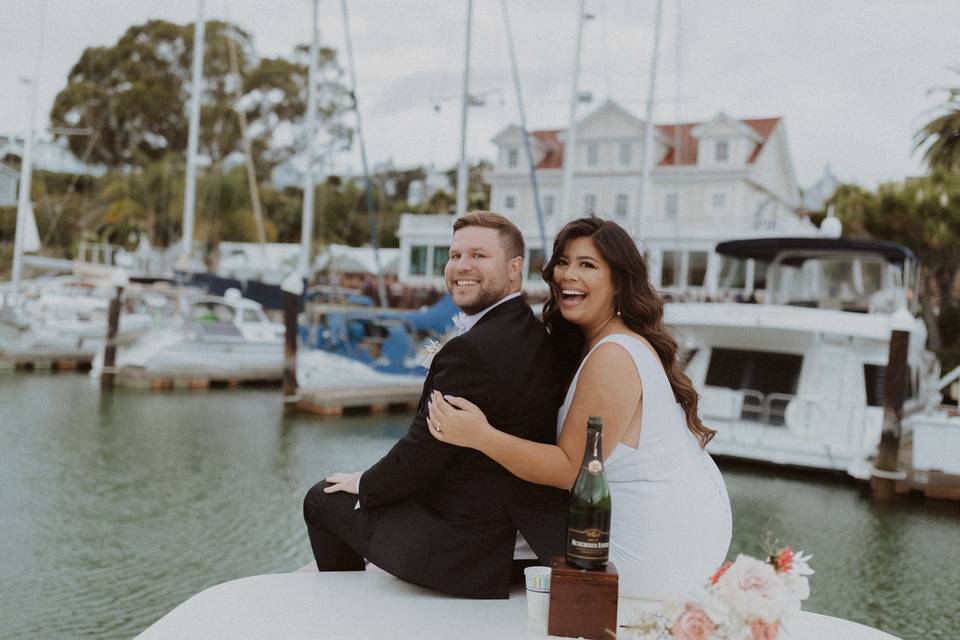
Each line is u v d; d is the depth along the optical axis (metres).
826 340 10.99
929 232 28.62
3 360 18.16
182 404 14.45
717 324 11.03
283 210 46.16
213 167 41.66
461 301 2.41
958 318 28.81
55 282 20.59
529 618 2.01
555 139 39.69
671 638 1.79
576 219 2.47
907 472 9.40
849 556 7.12
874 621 5.62
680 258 28.08
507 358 2.25
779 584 1.74
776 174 40.53
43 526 6.89
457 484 2.30
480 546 2.27
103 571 5.88
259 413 13.94
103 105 46.41
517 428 2.28
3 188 22.41
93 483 8.44
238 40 48.38
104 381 16.20
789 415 10.50
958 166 23.02
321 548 2.52
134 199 40.59
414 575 2.25
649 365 2.28
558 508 2.33
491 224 2.43
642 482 2.27
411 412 15.16
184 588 5.59
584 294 2.39
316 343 16.34
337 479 2.51
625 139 37.59
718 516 2.33
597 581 1.91
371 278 37.41
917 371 13.57
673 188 36.94
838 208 31.50
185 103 47.59
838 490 9.72
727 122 36.25
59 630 4.86
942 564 6.91
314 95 17.69
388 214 49.09
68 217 40.00
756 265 13.23
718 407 10.97
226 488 8.48
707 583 1.85
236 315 17.84
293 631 1.99
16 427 11.31
